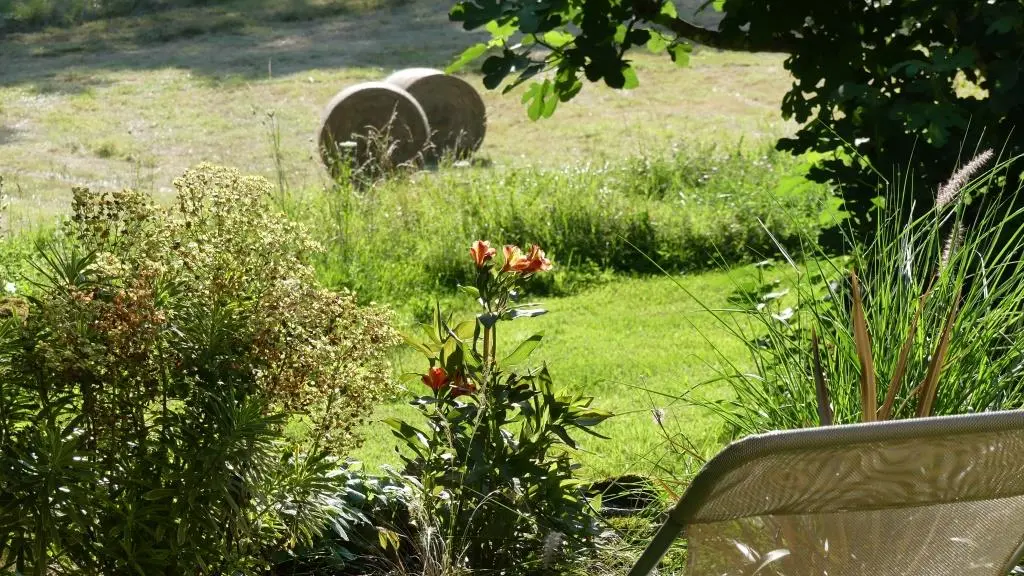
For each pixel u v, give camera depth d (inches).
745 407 127.3
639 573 61.4
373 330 115.2
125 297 101.2
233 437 100.7
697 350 248.4
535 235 351.9
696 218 364.5
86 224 107.3
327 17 1232.2
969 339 114.9
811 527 63.4
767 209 358.0
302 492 109.4
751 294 183.2
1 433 100.1
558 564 123.6
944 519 66.4
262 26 1190.9
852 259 169.3
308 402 111.1
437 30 1140.5
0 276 207.6
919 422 57.6
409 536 135.8
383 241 336.5
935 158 164.6
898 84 179.0
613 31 177.3
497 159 634.8
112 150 667.4
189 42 1119.6
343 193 356.2
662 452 168.4
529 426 129.3
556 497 126.3
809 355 119.8
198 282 105.9
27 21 1219.9
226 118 773.3
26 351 102.0
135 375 101.7
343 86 877.2
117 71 971.3
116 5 1289.4
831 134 181.2
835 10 179.8
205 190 110.4
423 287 316.8
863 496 61.6
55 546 102.3
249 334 106.0
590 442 177.6
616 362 239.9
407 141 606.5
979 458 61.7
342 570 129.1
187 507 101.6
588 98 821.9
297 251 114.2
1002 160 162.9
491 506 125.2
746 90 846.5
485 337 129.6
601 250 346.9
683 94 833.5
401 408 204.4
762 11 182.2
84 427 104.2
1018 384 115.3
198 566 109.0
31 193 530.6
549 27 169.8
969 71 181.5
